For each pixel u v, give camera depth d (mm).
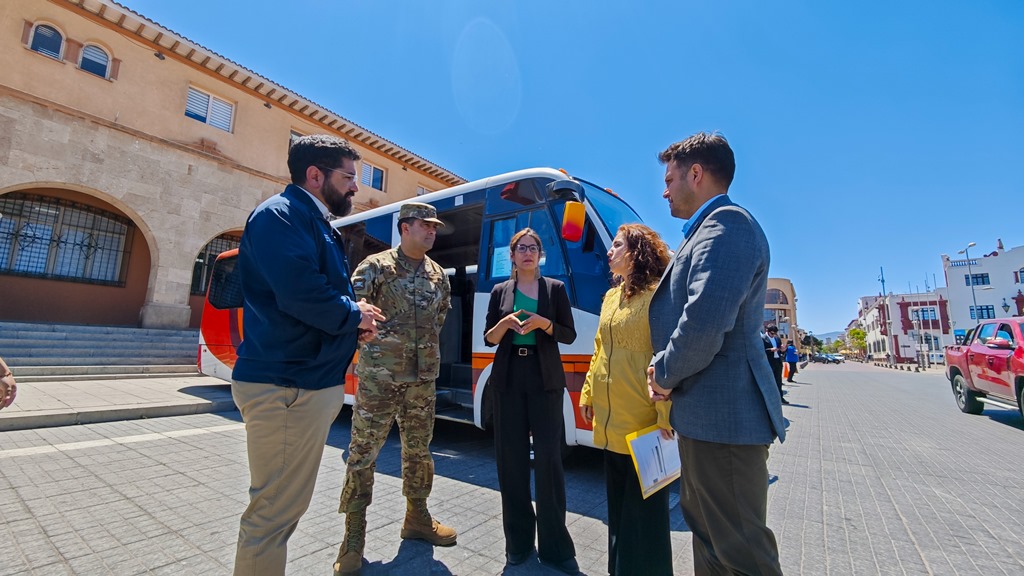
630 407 2219
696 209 1902
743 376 1604
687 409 1666
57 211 12641
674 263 1850
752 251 1586
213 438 5465
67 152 11383
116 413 6234
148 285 12680
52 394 7164
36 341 9688
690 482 1723
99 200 13336
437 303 3154
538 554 2684
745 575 1537
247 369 1823
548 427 2697
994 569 2811
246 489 3746
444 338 6219
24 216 12117
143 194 12562
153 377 9977
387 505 3590
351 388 6699
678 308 1785
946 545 3154
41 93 11156
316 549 2822
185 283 13195
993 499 4160
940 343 63688
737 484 1575
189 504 3393
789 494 4273
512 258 2977
